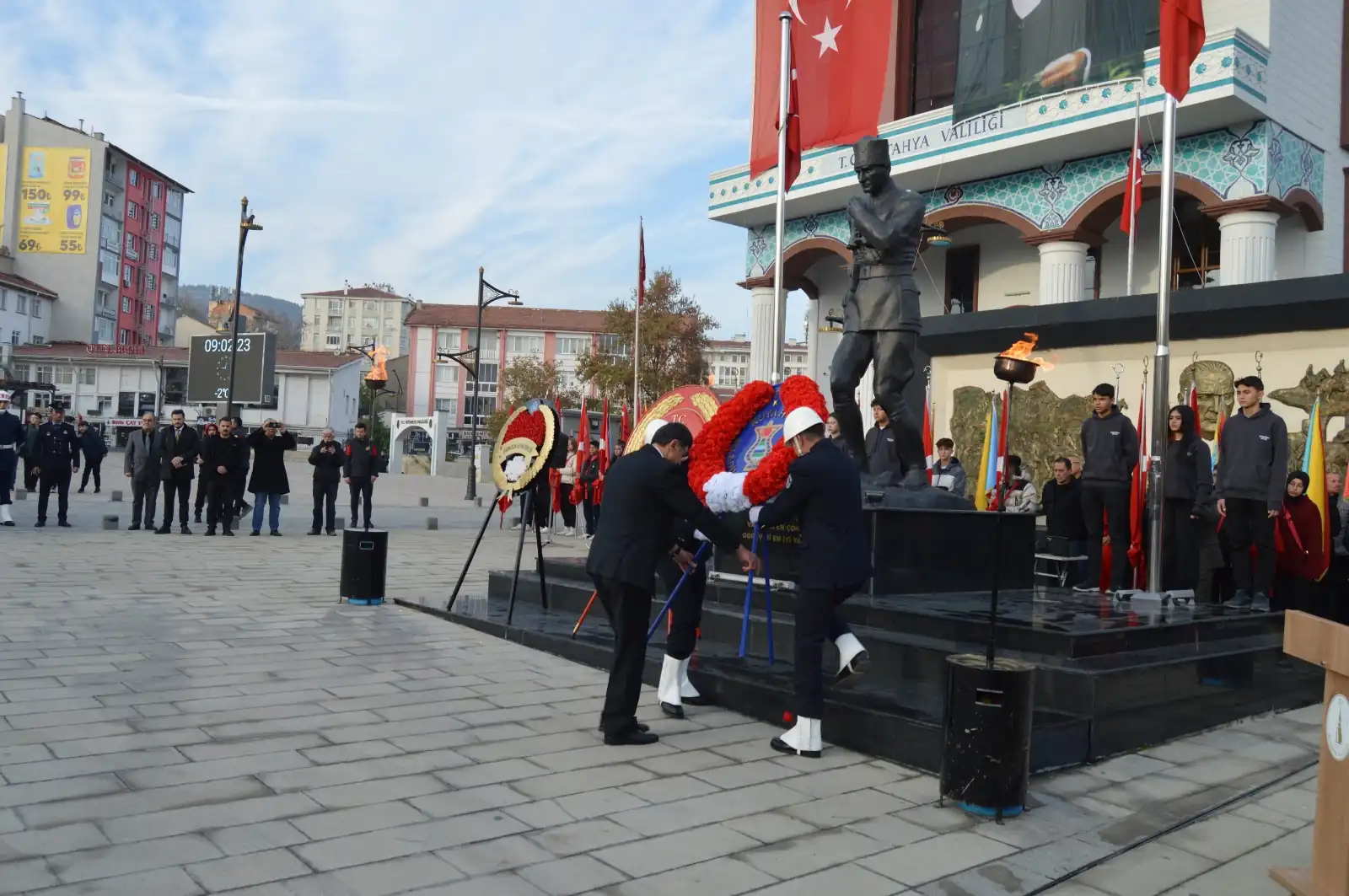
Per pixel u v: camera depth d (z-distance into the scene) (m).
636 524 5.77
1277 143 17.38
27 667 6.99
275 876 3.74
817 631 5.69
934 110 21.31
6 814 4.26
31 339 67.88
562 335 83.19
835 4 12.20
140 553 13.89
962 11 19.64
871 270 9.13
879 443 11.34
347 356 73.50
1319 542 8.88
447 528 21.89
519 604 10.26
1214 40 16.58
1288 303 12.34
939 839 4.45
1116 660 6.41
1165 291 8.59
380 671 7.39
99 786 4.66
